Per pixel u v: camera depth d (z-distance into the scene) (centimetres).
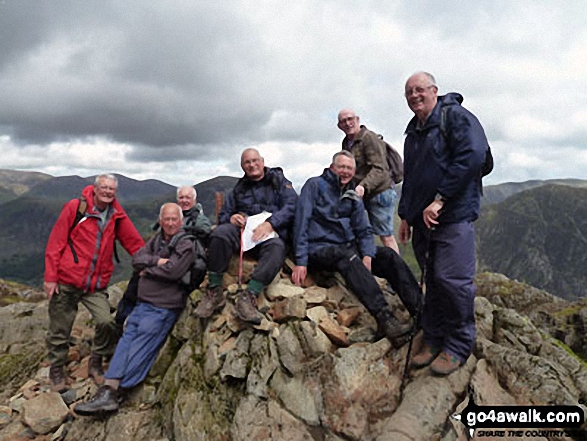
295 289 326
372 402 253
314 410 258
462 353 250
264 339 296
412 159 262
